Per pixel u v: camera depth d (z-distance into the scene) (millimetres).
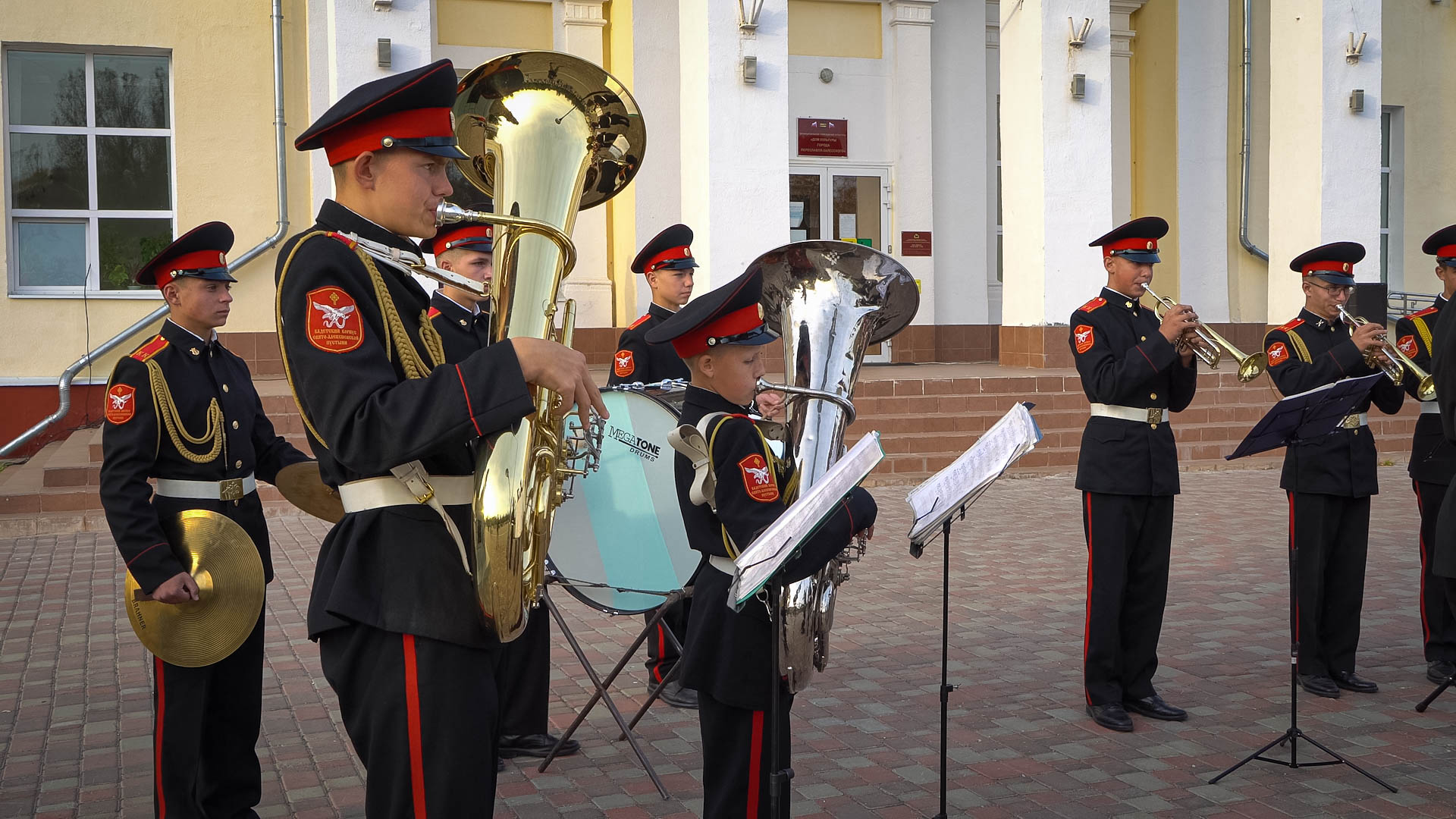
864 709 5090
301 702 5152
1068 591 7129
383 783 2281
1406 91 17141
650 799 4160
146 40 12641
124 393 3545
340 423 2143
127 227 12945
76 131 12727
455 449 2348
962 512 3521
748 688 3008
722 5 12148
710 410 3141
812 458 3094
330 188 12828
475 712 2295
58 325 12438
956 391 12312
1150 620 5008
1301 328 5812
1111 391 4910
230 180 12977
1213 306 16906
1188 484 11281
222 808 3689
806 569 2814
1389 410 5711
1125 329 5117
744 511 2910
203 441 3688
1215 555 8102
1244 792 4180
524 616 2350
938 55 16344
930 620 6496
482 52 14352
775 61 12336
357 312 2230
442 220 2344
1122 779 4305
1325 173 14188
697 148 12492
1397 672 5617
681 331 3066
